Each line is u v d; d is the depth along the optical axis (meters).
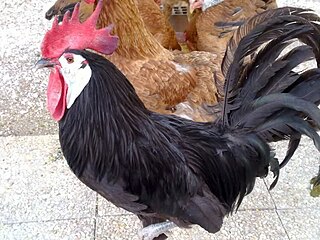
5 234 0.78
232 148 0.64
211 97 0.80
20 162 0.89
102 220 0.80
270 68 0.61
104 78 0.56
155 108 0.78
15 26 1.20
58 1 0.92
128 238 0.77
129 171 0.60
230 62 0.63
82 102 0.57
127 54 0.77
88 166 0.60
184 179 0.62
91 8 0.85
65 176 0.86
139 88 0.77
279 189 0.83
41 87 1.05
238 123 0.64
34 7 1.25
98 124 0.57
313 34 0.59
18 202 0.83
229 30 0.86
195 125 0.66
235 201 0.69
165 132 0.62
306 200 0.82
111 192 0.62
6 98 1.03
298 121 0.61
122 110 0.58
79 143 0.58
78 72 0.56
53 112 0.58
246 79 0.63
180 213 0.64
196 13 0.93
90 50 0.64
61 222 0.80
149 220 0.70
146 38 0.79
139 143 0.59
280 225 0.79
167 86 0.78
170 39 0.92
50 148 0.91
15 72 1.09
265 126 0.62
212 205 0.64
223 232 0.78
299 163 0.87
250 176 0.66
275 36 0.59
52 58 0.56
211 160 0.64
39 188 0.85
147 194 0.62
